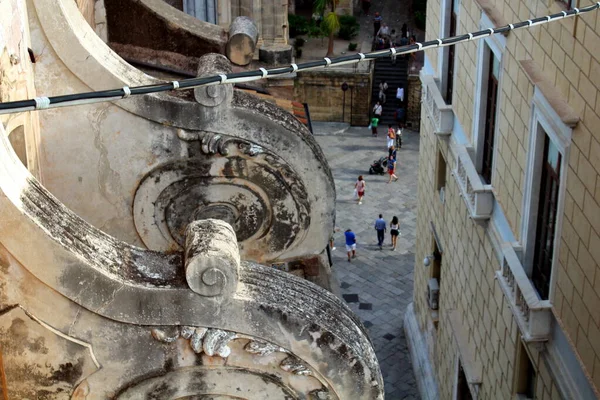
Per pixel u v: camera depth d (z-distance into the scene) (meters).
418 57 51.03
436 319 27.14
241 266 7.52
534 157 16.48
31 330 6.84
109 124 9.75
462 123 22.25
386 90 50.84
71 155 9.80
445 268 25.44
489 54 19.92
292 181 10.34
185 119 9.87
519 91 17.31
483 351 20.95
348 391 7.48
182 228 10.23
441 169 25.95
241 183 10.24
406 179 44.12
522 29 17.08
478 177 20.08
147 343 7.04
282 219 10.48
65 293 6.78
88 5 14.68
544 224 16.72
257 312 7.11
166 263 7.23
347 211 41.09
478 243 21.16
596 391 13.91
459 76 22.53
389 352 31.22
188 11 22.09
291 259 10.66
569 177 14.81
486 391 20.86
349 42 53.34
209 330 7.08
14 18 8.56
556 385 16.05
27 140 8.95
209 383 7.28
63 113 9.62
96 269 6.79
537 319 16.09
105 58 9.73
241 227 10.41
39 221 6.66
